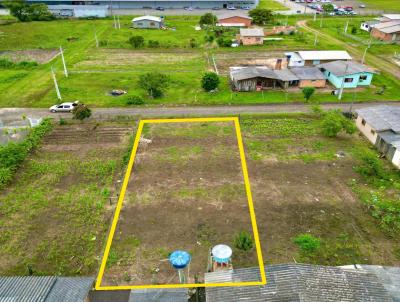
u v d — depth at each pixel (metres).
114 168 25.16
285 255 17.84
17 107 34.84
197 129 30.69
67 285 14.66
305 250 18.08
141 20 66.81
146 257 17.84
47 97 37.03
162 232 19.41
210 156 26.55
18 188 23.09
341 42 57.50
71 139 29.19
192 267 17.14
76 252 18.25
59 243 18.81
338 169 24.86
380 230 19.44
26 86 39.94
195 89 39.03
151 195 22.33
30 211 21.05
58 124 31.50
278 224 19.86
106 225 19.97
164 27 67.62
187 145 28.12
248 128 30.64
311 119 32.06
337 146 27.84
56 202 21.81
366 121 28.55
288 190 22.66
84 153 27.16
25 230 19.66
